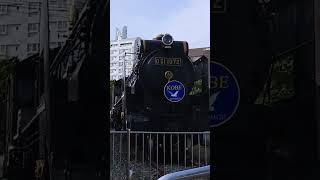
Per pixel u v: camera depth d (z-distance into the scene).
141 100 10.12
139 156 8.16
